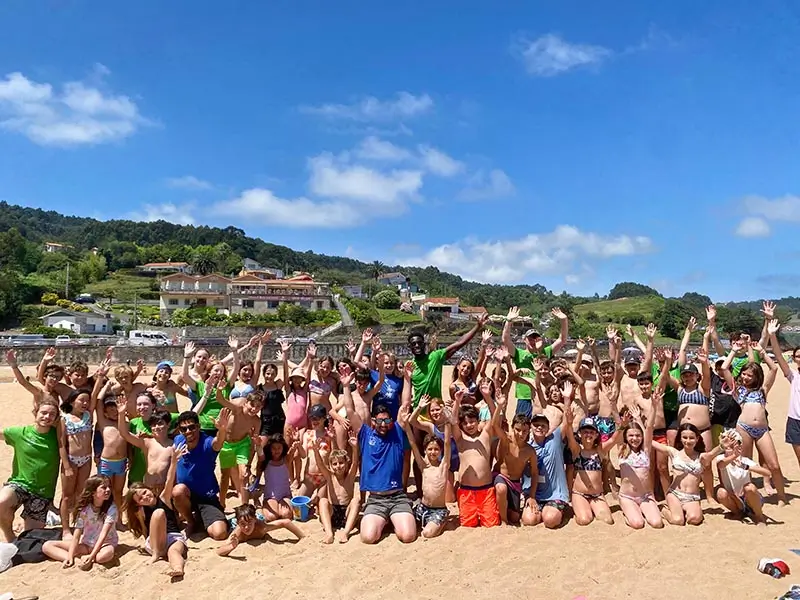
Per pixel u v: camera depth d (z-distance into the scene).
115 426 7.41
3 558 6.18
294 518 7.64
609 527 7.17
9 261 92.38
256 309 80.19
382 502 7.24
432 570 6.03
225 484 8.29
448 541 6.79
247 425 8.13
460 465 7.46
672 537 6.82
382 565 6.18
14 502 6.69
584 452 7.68
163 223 163.25
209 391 7.91
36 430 6.84
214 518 7.09
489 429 7.59
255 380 9.36
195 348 9.48
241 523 6.62
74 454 6.99
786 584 5.61
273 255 158.75
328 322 70.38
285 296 81.50
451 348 8.99
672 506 7.39
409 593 5.56
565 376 8.77
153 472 7.05
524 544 6.67
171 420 7.53
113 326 65.88
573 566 6.07
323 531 7.20
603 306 137.88
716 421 8.59
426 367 8.76
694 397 8.30
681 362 8.81
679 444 8.10
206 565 6.23
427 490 7.25
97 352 37.66
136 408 7.92
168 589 5.71
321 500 7.30
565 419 7.75
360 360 9.66
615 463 10.33
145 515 6.64
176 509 7.12
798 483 9.11
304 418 9.35
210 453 7.32
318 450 7.37
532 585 5.69
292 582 5.81
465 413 7.53
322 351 46.38
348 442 8.21
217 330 61.69
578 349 9.35
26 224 171.62
